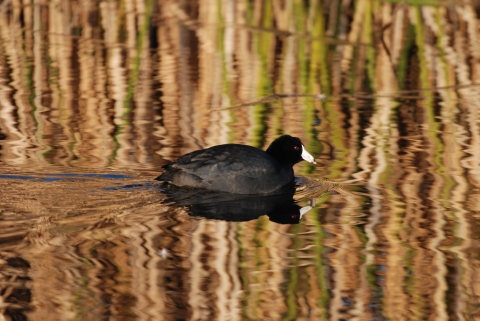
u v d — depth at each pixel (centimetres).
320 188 1177
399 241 954
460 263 891
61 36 2091
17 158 1234
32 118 1486
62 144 1328
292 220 1031
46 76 1762
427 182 1189
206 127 1466
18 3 2100
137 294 784
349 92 1748
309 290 814
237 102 1647
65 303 759
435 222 1020
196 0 2152
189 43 2033
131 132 1420
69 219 975
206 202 1094
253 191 1149
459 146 1378
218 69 1855
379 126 1504
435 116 1578
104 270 834
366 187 1171
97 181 1132
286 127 1484
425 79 1828
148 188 1119
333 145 1384
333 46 2055
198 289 802
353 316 764
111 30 2092
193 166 1139
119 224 971
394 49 1964
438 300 798
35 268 830
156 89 1706
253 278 836
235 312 760
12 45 1988
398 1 1883
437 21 1975
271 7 2047
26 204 1017
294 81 1802
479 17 1970
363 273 861
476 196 1122
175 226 982
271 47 2031
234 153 1170
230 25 2069
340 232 985
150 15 2092
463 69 1862
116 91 1681
